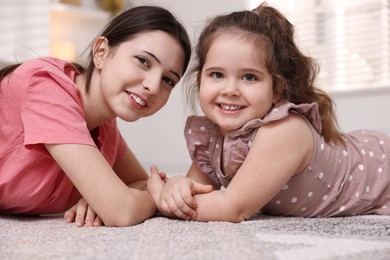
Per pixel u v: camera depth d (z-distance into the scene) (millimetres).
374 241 599
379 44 2045
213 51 849
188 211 805
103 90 897
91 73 934
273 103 868
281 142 809
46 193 917
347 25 2117
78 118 819
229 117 845
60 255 514
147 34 884
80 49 2486
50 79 853
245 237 613
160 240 586
